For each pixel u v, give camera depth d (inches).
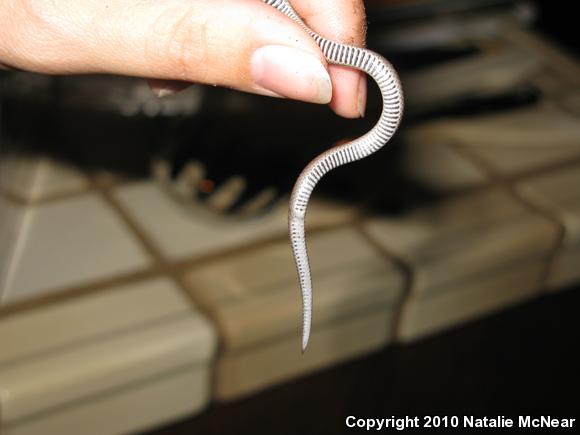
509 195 13.2
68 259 11.3
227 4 6.6
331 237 12.1
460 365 11.9
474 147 14.3
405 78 14.0
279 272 11.4
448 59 14.4
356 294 11.2
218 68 6.8
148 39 6.8
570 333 12.7
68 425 10.2
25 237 11.6
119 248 11.6
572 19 19.0
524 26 16.5
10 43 7.1
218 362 10.8
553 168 13.9
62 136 13.4
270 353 11.1
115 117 13.8
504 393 11.6
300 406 11.2
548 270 13.1
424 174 13.5
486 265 12.1
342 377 11.6
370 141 6.6
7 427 9.8
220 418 11.0
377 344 11.9
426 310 12.1
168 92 8.2
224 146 12.8
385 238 12.2
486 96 14.8
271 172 12.6
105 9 6.8
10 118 12.6
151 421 10.7
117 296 10.8
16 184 12.4
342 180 13.1
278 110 13.1
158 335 10.3
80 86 14.0
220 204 12.3
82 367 9.9
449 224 12.5
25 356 9.9
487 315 12.8
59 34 6.9
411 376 11.7
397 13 14.0
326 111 13.0
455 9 14.5
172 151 13.0
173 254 11.6
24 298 10.7
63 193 12.4
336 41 6.7
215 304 10.8
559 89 15.9
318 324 11.2
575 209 12.9
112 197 12.5
